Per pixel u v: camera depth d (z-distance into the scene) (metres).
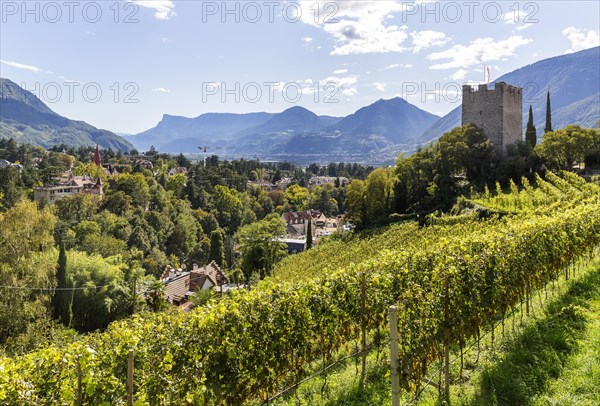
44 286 29.41
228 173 127.81
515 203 39.69
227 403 5.98
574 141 55.84
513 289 9.00
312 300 7.46
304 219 108.12
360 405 6.55
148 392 4.90
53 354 4.91
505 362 6.98
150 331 5.82
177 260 70.94
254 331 6.22
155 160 159.88
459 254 9.40
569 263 12.65
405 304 7.14
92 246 51.69
